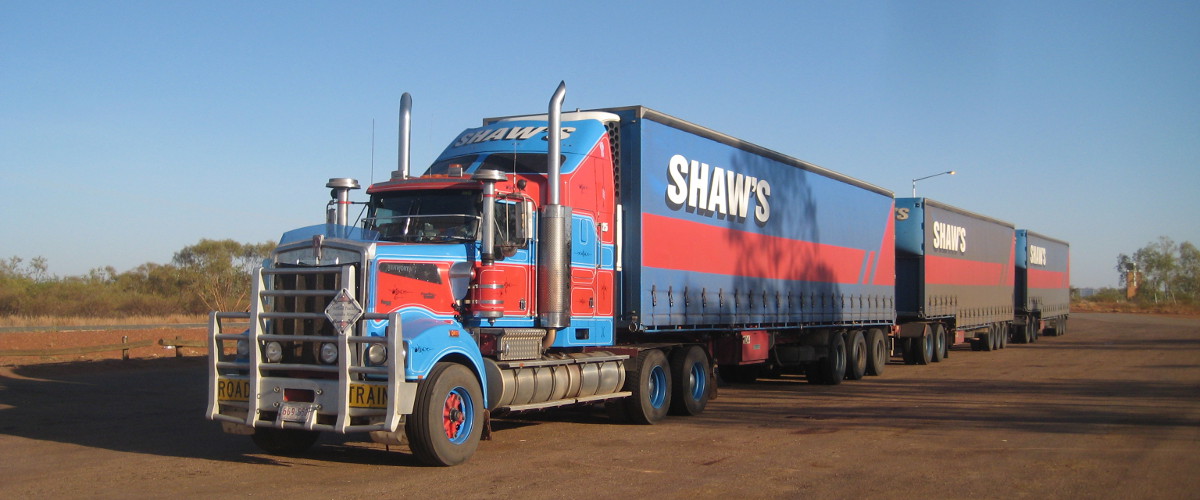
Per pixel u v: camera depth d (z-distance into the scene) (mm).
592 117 12758
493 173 10320
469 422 9656
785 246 17375
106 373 20406
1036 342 40094
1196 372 22453
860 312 21203
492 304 10352
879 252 22625
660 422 13164
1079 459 9953
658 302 13086
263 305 9461
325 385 8984
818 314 18781
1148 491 8336
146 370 21328
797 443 11078
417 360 8883
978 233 31703
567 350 12117
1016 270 39281
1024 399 16266
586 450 10492
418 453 9156
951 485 8516
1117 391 17672
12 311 47750
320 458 9828
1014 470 9289
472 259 10391
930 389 18469
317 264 9352
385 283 9383
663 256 13266
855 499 7902
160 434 11617
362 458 9828
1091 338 43562
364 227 10711
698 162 14352
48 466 9328
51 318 41281
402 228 10562
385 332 9266
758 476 8906
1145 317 80625
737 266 15438
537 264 11188
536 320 11109
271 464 9453
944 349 28000
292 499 7766
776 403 15852
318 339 9008
